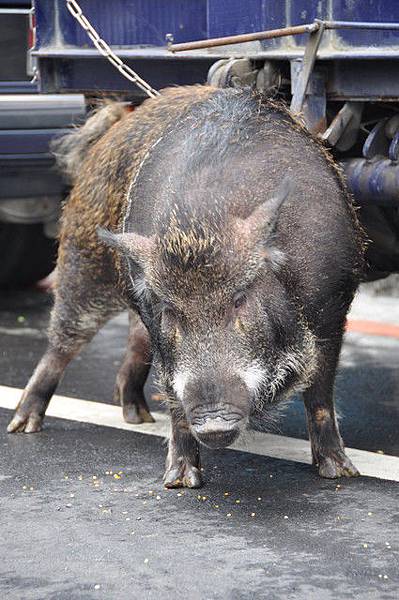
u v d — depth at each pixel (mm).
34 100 11039
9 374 10102
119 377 8625
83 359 10672
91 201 7887
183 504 6820
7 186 11312
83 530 6449
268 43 7703
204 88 7762
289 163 6824
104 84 8961
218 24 8102
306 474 7305
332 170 7086
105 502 6887
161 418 8719
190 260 6133
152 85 8688
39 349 11023
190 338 6180
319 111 7516
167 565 5957
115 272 7754
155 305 6520
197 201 6367
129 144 7629
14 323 12156
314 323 6781
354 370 10094
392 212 7809
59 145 8984
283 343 6453
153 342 6789
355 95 7375
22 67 11117
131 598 5594
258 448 7859
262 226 6191
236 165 6691
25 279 13531
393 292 13320
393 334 11531
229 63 7676
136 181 7176
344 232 6895
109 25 8938
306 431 8281
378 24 7152
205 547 6172
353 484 7098
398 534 6297
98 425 8531
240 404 6094
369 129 7875
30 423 8352
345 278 6910
